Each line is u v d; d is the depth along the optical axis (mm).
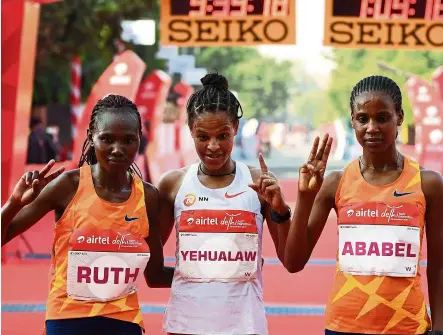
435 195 3598
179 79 32062
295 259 3568
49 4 16703
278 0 8352
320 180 3449
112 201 3547
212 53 48781
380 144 3508
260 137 38906
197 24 8406
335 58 43594
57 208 3602
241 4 8375
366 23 8547
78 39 17359
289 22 8367
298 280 7895
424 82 16672
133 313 3523
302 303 6941
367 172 3650
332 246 10078
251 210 3705
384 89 3510
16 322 6152
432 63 32562
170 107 22594
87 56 20359
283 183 20531
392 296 3508
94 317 3459
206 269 3656
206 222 3680
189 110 3635
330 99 46125
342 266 3590
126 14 18062
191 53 36812
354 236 3574
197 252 3668
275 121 65875
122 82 12172
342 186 3666
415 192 3584
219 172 3750
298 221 3520
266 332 3719
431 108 16625
